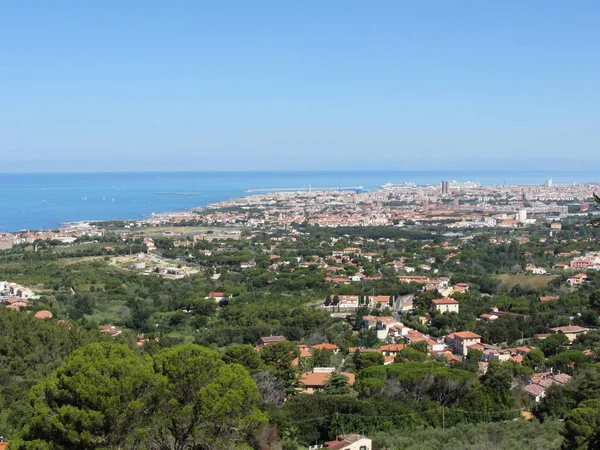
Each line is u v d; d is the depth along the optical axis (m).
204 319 189.25
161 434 65.56
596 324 170.12
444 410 99.94
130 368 64.19
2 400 86.88
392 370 111.38
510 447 85.19
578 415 81.00
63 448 60.44
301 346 153.62
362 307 193.25
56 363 108.31
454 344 158.75
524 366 123.88
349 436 86.75
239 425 65.75
